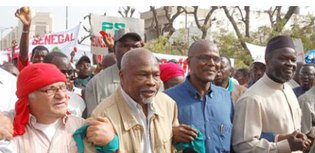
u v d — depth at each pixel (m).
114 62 5.53
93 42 7.41
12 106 3.07
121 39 4.12
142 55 2.70
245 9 21.97
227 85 4.81
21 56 4.62
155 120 2.81
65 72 4.40
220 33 23.03
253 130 3.38
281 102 3.58
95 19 7.37
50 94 2.49
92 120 2.59
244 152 3.39
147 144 2.74
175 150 2.96
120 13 23.89
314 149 3.89
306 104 4.48
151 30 34.06
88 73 6.58
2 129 2.33
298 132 3.25
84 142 2.59
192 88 3.41
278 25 20.16
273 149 3.24
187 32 27.88
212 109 3.38
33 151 2.47
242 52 20.48
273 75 3.59
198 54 3.37
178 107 3.33
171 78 4.55
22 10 4.57
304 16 21.20
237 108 3.55
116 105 2.75
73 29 9.87
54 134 2.58
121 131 2.67
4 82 3.15
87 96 4.19
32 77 2.47
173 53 24.70
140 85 2.67
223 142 3.36
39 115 2.54
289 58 3.55
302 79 5.83
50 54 4.45
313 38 20.33
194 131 2.89
